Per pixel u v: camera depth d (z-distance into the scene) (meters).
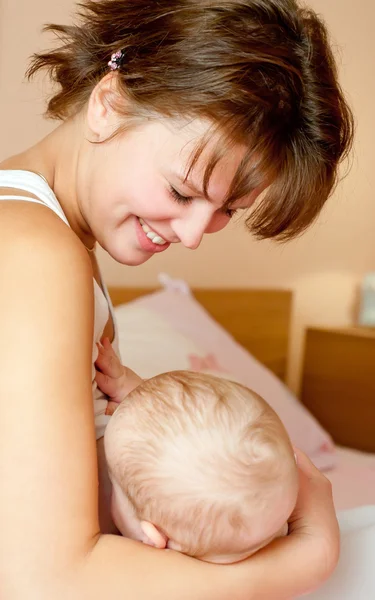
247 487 0.73
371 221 3.10
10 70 1.92
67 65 0.91
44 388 0.62
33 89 1.93
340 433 2.83
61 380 0.63
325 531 0.81
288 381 3.01
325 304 3.04
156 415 0.78
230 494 0.73
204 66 0.76
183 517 0.73
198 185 0.78
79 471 0.63
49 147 0.89
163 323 2.11
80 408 0.64
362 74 2.91
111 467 0.79
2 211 0.70
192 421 0.77
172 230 0.83
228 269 2.70
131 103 0.79
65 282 0.65
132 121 0.79
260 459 0.75
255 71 0.76
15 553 0.61
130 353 1.91
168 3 0.82
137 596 0.65
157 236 0.84
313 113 0.81
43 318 0.63
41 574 0.61
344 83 2.86
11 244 0.66
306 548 0.78
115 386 0.96
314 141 0.82
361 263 3.12
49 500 0.61
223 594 0.70
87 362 0.66
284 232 0.90
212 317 2.57
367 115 2.96
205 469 0.74
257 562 0.73
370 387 2.74
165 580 0.67
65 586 0.62
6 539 0.61
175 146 0.77
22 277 0.64
